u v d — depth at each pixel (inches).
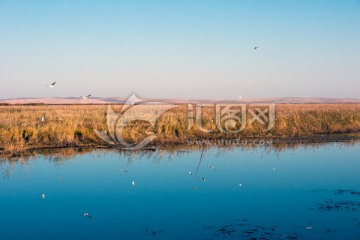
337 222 383.6
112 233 366.3
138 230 372.5
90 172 609.6
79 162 679.7
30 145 804.0
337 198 462.9
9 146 766.5
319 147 835.4
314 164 661.3
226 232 362.0
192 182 549.0
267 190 502.6
